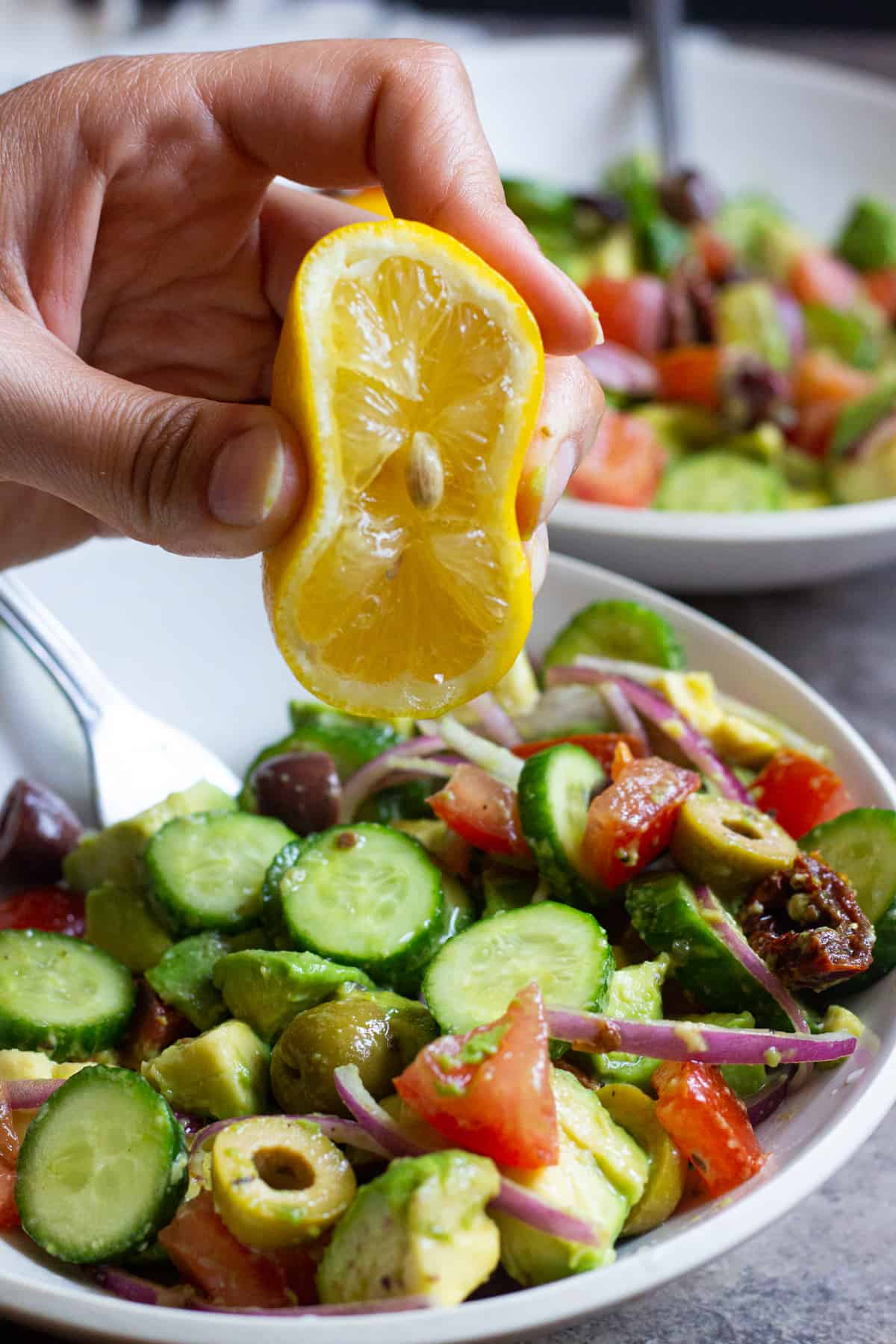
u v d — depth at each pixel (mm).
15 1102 344
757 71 811
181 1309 309
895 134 787
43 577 453
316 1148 324
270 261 447
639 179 749
